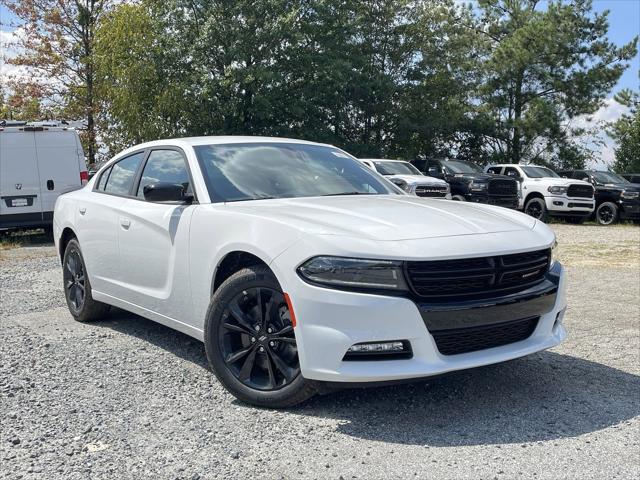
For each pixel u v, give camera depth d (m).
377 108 34.69
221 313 3.99
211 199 4.47
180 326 4.60
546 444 3.34
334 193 4.78
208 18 28.59
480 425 3.59
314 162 5.17
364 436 3.45
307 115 31.86
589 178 21.78
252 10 28.66
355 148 33.59
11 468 3.11
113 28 29.34
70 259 6.18
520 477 2.97
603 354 5.03
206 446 3.34
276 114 31.02
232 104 29.02
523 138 36.66
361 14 35.31
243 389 3.89
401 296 3.46
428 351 3.49
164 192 4.41
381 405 3.90
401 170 19.80
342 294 3.46
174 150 5.08
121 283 5.32
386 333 3.43
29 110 33.53
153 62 29.28
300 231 3.69
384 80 33.47
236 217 4.08
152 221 4.81
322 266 3.52
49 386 4.27
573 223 21.61
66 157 14.34
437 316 3.49
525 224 4.23
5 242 13.77
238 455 3.22
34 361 4.82
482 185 20.70
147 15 29.58
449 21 36.75
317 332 3.50
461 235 3.74
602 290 7.87
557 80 34.81
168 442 3.39
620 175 22.86
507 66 34.97
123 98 29.38
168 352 5.05
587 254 11.66
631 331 5.78
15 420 3.70
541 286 3.95
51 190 14.14
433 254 3.50
